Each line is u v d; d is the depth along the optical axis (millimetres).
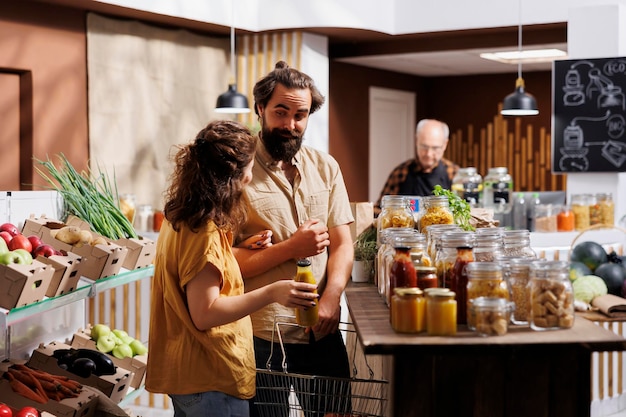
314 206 3207
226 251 2564
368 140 9375
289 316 3070
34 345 3342
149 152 7191
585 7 6445
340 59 8555
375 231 3529
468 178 6016
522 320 2324
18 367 3037
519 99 6570
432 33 7566
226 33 7691
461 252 2357
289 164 3215
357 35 7754
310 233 3020
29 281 2605
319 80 7777
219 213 2455
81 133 6672
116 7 6484
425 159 6691
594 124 6477
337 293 3133
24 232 3240
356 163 9188
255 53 7770
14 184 6336
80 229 3256
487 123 10078
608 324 5324
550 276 2246
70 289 2955
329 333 3137
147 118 7156
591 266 3658
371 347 2109
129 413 3549
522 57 8547
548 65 9219
